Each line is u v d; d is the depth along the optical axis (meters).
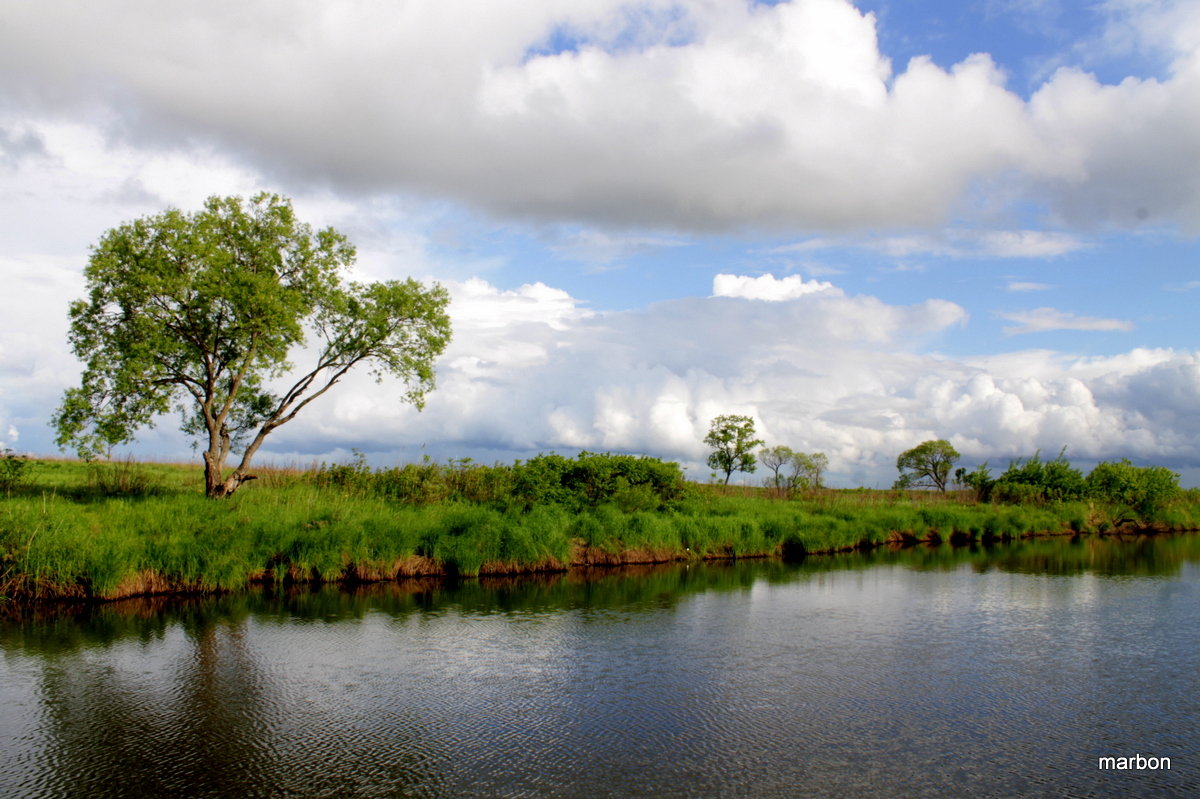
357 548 20.83
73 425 24.92
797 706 10.84
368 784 8.25
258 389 29.55
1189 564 27.02
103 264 24.31
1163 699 11.28
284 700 10.97
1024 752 9.26
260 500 23.95
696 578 22.61
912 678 12.23
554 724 10.06
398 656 13.29
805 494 44.12
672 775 8.50
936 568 25.58
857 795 8.06
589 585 21.00
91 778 8.40
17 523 17.50
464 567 21.69
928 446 78.12
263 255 27.28
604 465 30.62
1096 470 46.16
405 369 29.56
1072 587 21.36
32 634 14.52
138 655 13.16
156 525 19.39
